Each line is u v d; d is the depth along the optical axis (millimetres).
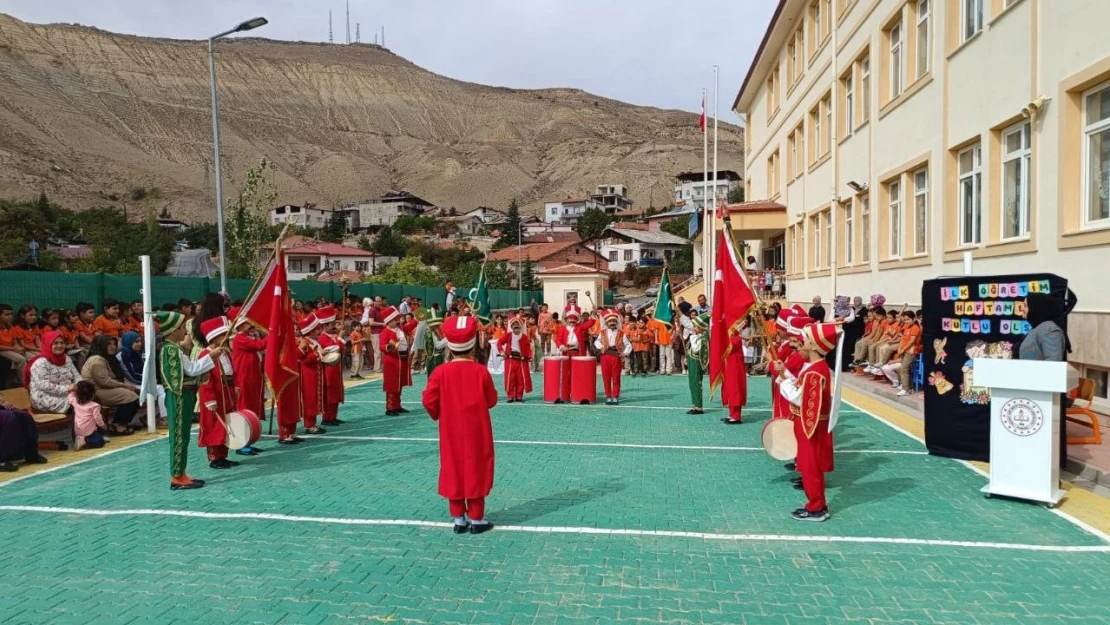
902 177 17156
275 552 5930
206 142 176625
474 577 5395
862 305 18094
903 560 5695
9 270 14578
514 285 64188
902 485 7863
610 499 7402
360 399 14906
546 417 12516
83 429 9930
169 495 7613
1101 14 9867
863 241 20453
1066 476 8078
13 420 8750
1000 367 7219
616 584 5258
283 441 10234
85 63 188250
